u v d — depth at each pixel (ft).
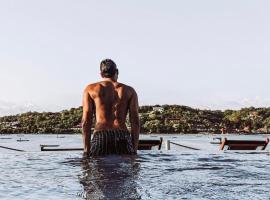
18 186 13.66
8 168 18.89
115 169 18.03
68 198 11.49
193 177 15.53
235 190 12.76
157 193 12.11
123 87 25.46
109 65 25.53
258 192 12.40
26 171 17.71
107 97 24.94
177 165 19.66
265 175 16.17
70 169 18.17
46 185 13.76
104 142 24.36
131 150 25.14
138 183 13.99
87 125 25.04
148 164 19.88
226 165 19.95
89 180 14.71
